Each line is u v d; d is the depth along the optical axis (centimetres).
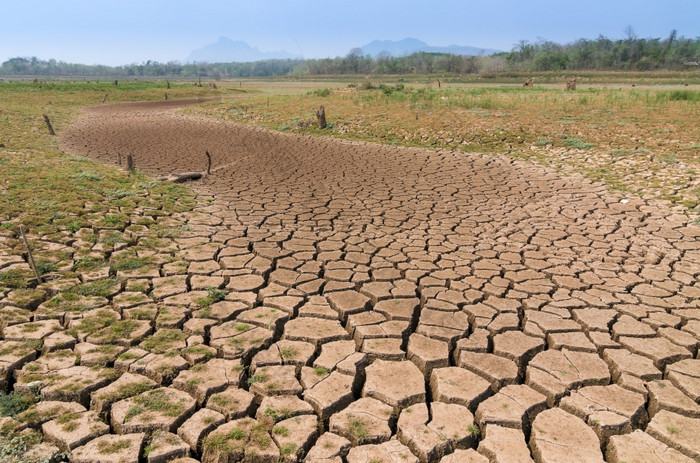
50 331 454
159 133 2030
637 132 1555
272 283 584
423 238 748
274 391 386
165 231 746
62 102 3394
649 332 477
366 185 1112
